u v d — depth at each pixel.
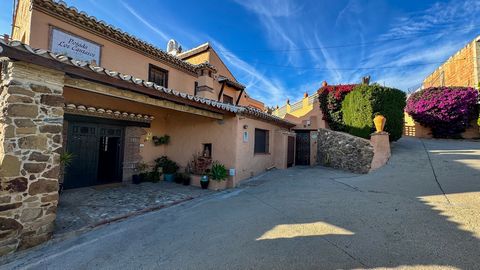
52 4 6.75
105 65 8.28
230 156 8.29
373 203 4.86
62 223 4.57
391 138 9.70
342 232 3.67
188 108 7.04
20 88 3.49
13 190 3.40
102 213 5.25
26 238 3.52
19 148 3.47
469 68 14.72
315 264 2.85
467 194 4.70
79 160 7.68
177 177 8.97
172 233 4.16
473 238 3.11
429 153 8.54
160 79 10.56
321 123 12.91
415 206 4.45
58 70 3.78
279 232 3.86
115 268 3.06
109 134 8.46
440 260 2.73
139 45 9.26
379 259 2.86
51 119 3.82
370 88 9.73
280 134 11.52
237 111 8.09
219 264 3.02
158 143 9.77
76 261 3.26
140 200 6.39
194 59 14.10
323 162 11.59
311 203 5.27
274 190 6.99
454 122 13.48
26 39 7.06
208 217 4.94
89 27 7.82
